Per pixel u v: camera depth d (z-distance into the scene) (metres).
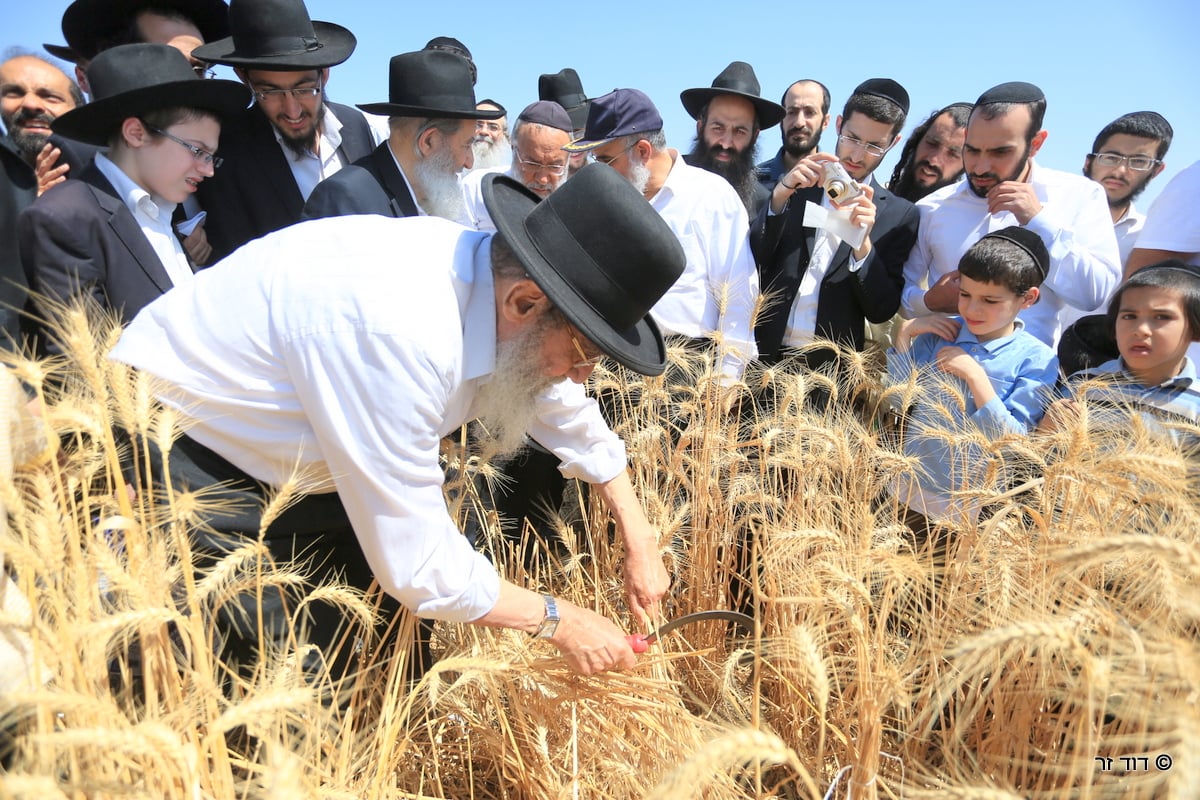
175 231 3.35
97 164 2.82
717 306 3.76
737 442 2.82
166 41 3.76
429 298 1.79
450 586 1.86
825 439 2.54
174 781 1.39
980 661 1.56
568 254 1.80
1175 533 1.79
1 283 2.90
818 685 1.64
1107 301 3.47
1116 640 1.49
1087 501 2.03
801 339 3.77
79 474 1.63
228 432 1.92
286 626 2.08
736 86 4.40
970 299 3.03
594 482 2.43
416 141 3.38
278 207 3.73
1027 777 1.80
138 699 1.68
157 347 1.93
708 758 1.13
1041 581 1.86
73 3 3.78
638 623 2.41
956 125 4.67
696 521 2.74
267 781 1.23
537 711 2.15
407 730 1.99
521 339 1.89
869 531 2.04
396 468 1.77
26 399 1.57
